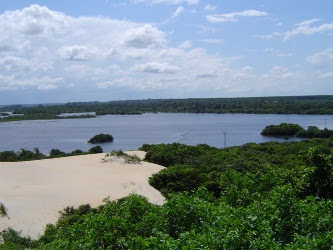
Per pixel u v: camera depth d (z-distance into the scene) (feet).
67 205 100.22
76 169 143.84
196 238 24.35
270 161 147.95
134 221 34.78
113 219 32.78
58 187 116.98
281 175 44.09
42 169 137.49
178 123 540.52
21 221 87.20
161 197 117.19
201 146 201.98
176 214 31.22
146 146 208.95
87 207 96.99
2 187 111.04
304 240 23.29
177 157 169.68
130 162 158.81
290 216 28.45
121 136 377.50
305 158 47.06
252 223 26.76
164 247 23.72
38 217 90.43
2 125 579.07
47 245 35.94
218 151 188.44
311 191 43.93
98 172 140.87
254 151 189.88
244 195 37.83
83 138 372.79
